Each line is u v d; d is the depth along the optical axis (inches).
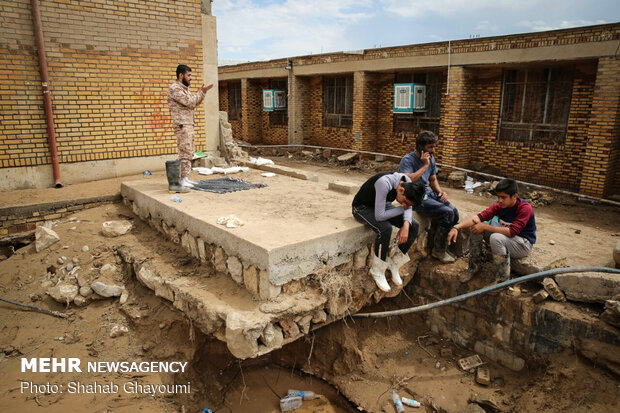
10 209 276.7
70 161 336.8
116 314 230.1
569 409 177.2
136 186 299.0
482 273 225.8
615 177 420.5
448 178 507.2
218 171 347.9
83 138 339.9
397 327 250.1
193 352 206.4
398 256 222.5
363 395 216.5
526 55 437.1
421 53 542.9
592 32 387.5
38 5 303.7
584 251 245.4
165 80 373.1
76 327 223.8
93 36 331.3
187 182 293.0
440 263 247.1
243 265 190.2
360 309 238.5
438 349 236.8
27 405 182.7
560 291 199.2
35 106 315.0
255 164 384.5
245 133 901.2
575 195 419.5
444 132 533.3
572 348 189.0
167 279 209.0
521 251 208.8
